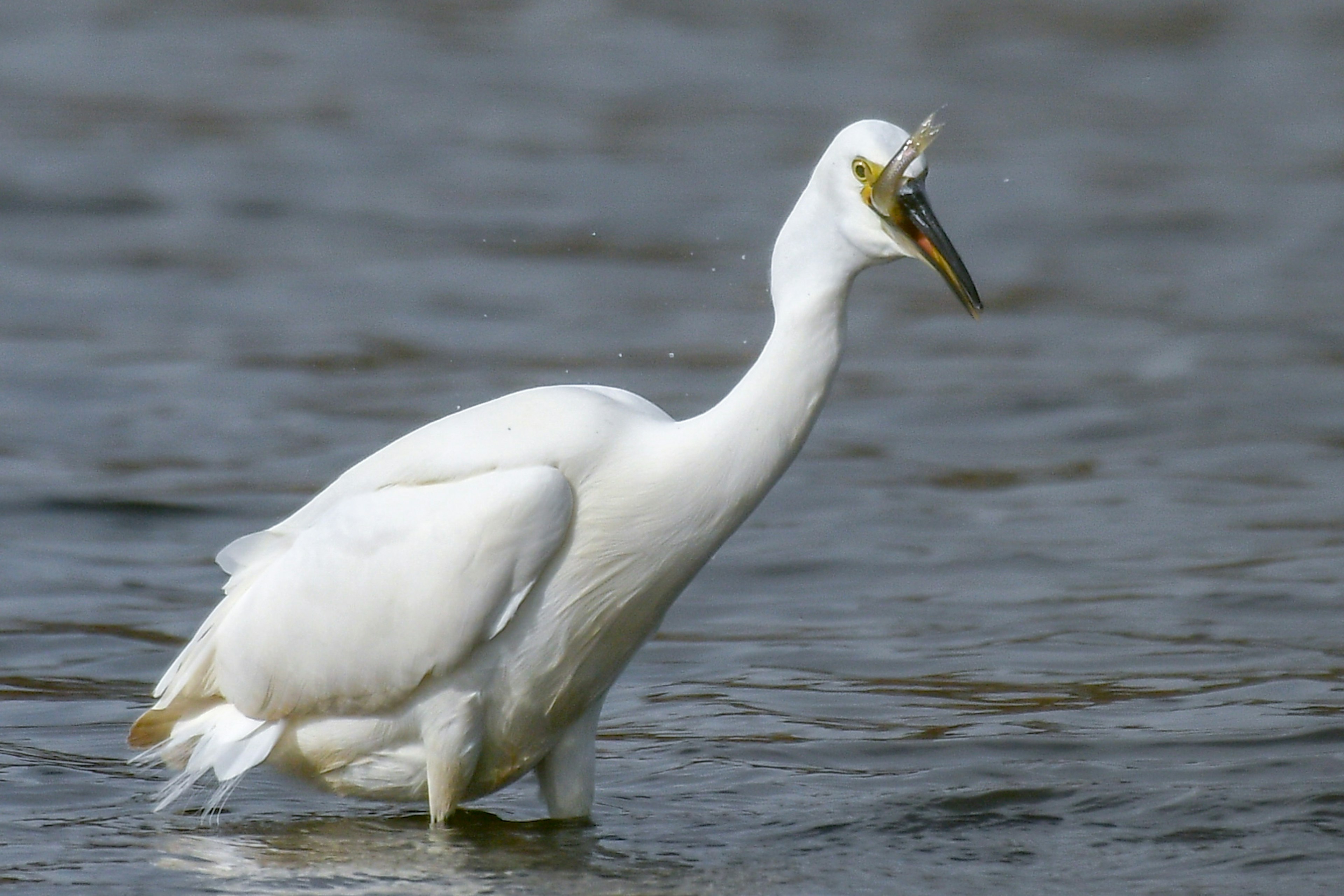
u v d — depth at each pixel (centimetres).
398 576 761
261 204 2797
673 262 2516
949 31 4503
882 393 1864
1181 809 802
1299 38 4591
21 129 3197
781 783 856
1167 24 4691
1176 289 2427
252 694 794
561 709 789
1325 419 1773
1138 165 3291
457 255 2516
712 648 1105
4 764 879
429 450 775
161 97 3528
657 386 1831
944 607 1188
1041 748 902
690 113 3559
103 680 1023
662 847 770
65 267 2364
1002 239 2736
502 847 773
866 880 725
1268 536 1366
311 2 4528
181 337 2023
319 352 1970
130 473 1493
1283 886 708
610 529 759
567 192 2938
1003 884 716
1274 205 2991
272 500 1420
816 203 741
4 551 1283
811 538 1362
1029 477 1560
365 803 852
